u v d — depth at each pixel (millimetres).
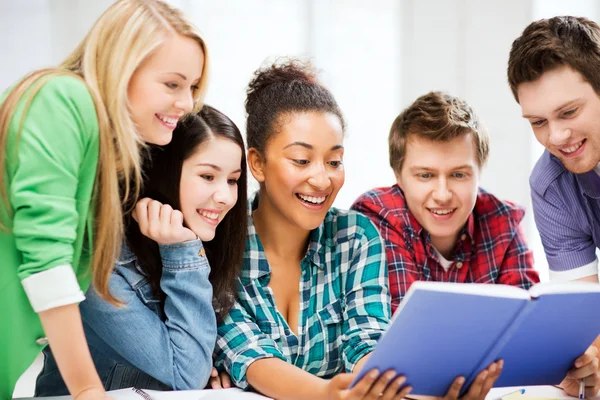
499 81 2887
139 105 1093
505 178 2885
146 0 1103
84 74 1063
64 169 996
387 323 1351
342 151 1333
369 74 2986
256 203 1449
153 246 1289
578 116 1273
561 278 1517
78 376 996
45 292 978
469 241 1586
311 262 1394
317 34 2963
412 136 1496
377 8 2982
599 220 1467
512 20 2861
